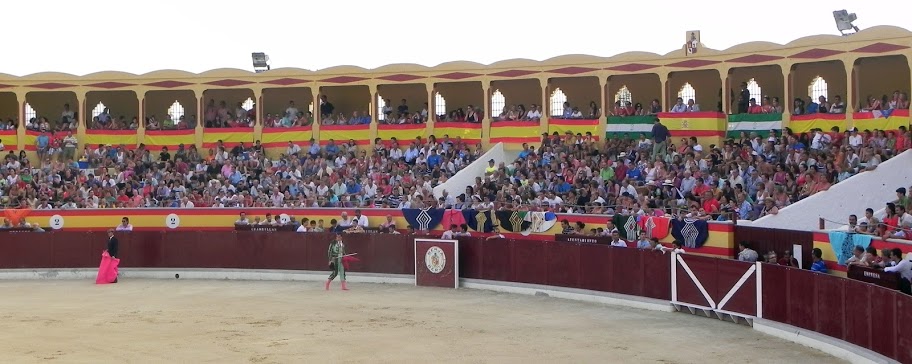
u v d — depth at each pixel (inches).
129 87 1769.2
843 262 927.0
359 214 1395.2
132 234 1396.4
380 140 1679.4
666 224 1139.9
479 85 1772.9
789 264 970.7
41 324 966.4
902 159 1135.6
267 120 1772.9
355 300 1131.9
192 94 1860.2
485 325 951.6
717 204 1173.7
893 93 1408.7
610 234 1163.3
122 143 1758.1
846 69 1357.0
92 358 799.1
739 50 1460.4
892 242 871.7
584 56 1592.0
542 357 797.2
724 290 949.2
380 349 832.9
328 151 1669.5
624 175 1362.0
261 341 871.1
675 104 1599.4
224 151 1688.0
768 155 1295.5
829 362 764.0
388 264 1302.9
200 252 1386.6
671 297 1018.7
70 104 1867.6
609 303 1080.2
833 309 799.1
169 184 1582.2
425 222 1359.5
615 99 1663.4
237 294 1198.3
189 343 862.5
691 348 826.8
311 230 1397.6
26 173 1622.8
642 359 785.6
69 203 1507.1
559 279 1147.9
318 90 1738.4
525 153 1513.3
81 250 1392.7
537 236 1279.5
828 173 1167.0
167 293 1212.5
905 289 777.6
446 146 1603.1
